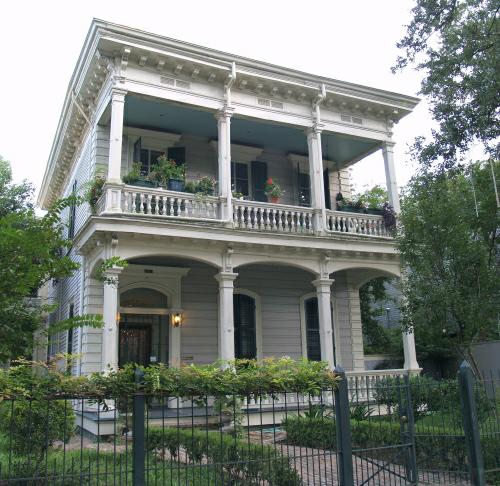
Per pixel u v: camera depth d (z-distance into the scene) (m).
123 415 7.89
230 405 6.10
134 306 14.53
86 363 12.60
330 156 18.19
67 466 6.50
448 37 12.46
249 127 15.73
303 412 11.23
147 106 13.97
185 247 12.78
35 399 5.02
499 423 7.93
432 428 7.94
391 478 7.43
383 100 16.22
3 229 5.31
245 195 16.64
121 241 12.08
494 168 13.38
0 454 7.74
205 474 6.66
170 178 13.64
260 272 16.31
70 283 16.53
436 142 12.70
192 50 13.33
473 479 7.12
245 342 15.58
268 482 6.23
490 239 12.43
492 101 11.73
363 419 9.77
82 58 13.93
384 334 22.27
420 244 11.48
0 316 5.40
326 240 14.31
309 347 16.55
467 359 11.10
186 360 14.53
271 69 14.43
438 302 10.72
